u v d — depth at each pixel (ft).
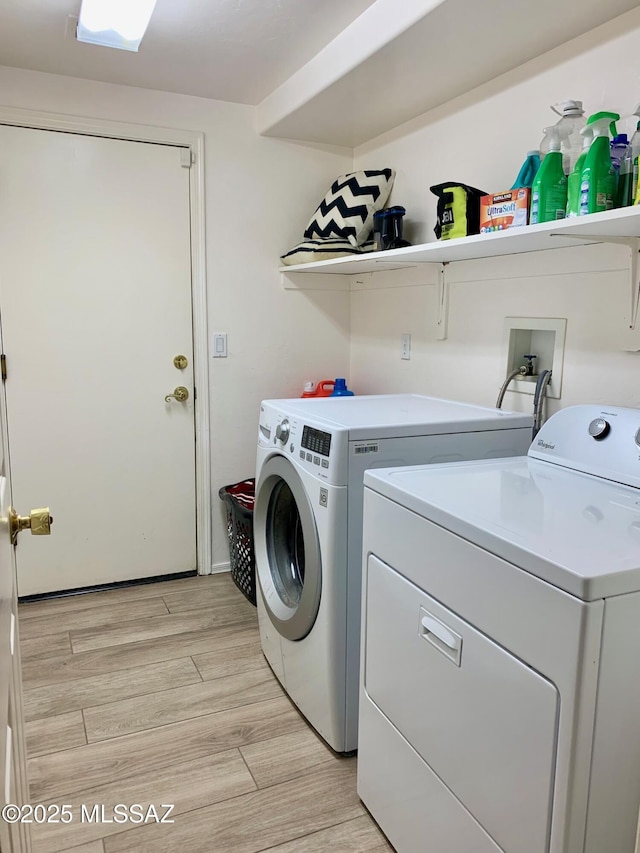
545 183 5.09
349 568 5.50
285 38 6.90
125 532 9.35
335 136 9.26
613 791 3.18
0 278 8.14
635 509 3.94
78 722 6.27
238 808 5.22
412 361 8.64
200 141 8.91
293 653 6.37
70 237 8.42
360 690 5.12
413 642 4.27
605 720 3.05
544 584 3.10
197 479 9.70
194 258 9.15
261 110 9.04
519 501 4.08
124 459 9.18
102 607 8.72
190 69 7.81
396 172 8.75
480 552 3.54
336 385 9.52
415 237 8.37
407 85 7.05
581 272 5.85
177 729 6.19
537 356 6.64
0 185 7.99
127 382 9.03
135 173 8.64
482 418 5.92
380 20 6.04
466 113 7.27
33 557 8.86
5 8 6.28
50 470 8.77
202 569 9.91
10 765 2.35
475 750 3.69
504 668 3.40
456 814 3.93
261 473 6.91
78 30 6.34
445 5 5.24
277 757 5.82
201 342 9.36
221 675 7.11
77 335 8.65
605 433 4.82
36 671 7.14
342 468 5.33
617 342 5.52
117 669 7.20
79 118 8.21
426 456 5.66
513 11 5.33
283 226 9.66
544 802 3.18
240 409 9.80
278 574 7.00
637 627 3.05
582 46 5.73
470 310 7.39
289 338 9.96
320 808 5.24
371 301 9.65
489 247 6.09
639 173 4.41
